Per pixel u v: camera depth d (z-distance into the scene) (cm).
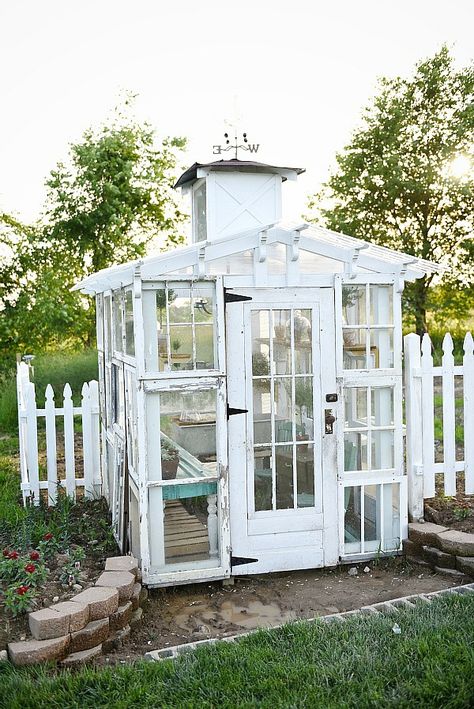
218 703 379
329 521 607
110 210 1906
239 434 585
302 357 598
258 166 716
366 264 607
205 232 754
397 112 2219
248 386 585
